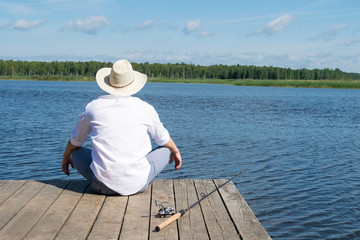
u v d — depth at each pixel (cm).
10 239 251
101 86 321
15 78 14500
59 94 4059
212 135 1377
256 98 4362
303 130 1598
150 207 318
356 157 1045
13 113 1933
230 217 300
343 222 566
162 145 352
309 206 632
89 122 323
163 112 2238
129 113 316
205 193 360
